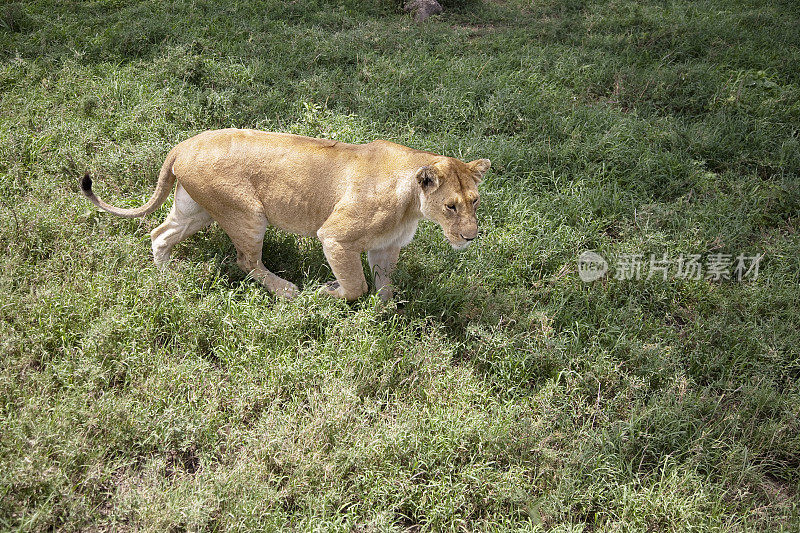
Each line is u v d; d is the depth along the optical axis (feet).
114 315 15.88
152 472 13.33
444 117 26.73
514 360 16.85
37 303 16.11
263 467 13.53
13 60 27.73
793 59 31.32
